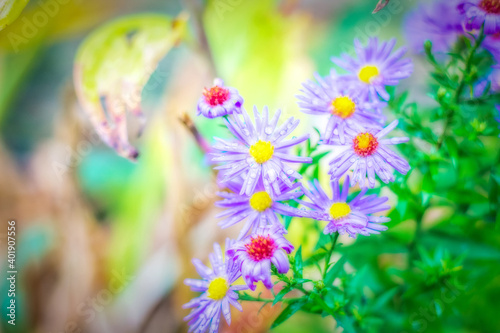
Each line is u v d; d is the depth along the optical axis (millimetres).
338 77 260
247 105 392
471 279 298
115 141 303
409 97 329
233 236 369
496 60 252
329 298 248
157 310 384
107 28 316
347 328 244
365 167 233
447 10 274
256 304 337
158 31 320
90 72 311
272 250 221
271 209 236
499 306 308
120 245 396
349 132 239
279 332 337
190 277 377
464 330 309
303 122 357
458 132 265
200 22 375
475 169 291
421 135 266
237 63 401
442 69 262
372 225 232
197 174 381
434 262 280
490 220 279
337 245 256
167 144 389
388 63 259
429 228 293
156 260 389
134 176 401
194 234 378
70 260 397
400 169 232
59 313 387
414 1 358
